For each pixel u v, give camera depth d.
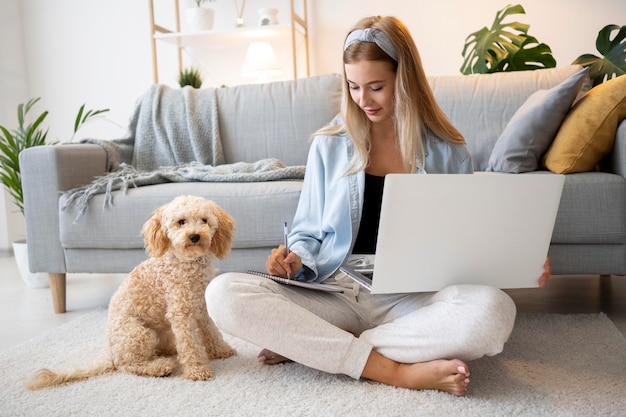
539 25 3.47
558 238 1.90
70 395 1.39
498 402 1.24
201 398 1.33
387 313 1.49
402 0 3.66
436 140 1.57
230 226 1.63
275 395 1.33
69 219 2.22
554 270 1.93
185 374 1.48
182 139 2.78
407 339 1.31
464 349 1.24
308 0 3.81
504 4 3.51
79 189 2.27
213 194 2.13
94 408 1.30
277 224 2.08
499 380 1.37
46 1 4.21
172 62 4.09
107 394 1.38
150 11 3.70
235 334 1.35
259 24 3.78
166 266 1.54
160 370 1.50
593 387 1.31
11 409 1.32
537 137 2.19
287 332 1.32
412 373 1.30
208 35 3.67
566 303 2.17
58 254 2.29
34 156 2.28
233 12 3.95
